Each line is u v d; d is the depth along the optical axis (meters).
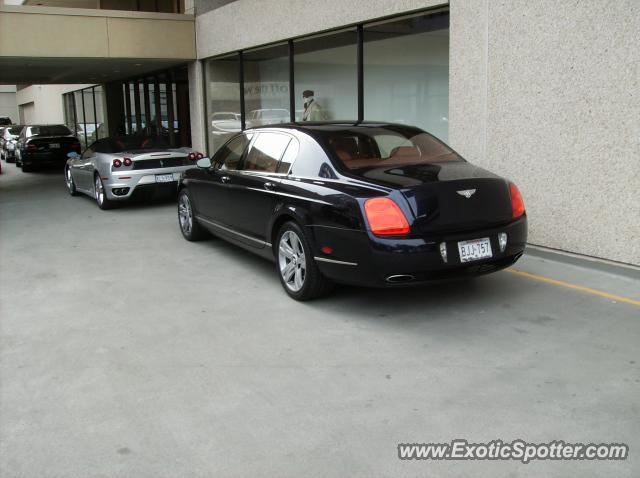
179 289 5.97
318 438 3.17
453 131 7.80
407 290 5.61
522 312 4.95
